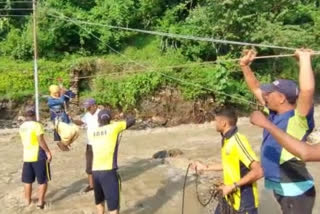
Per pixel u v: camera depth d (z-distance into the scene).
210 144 14.62
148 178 10.27
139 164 11.68
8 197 9.00
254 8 18.30
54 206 8.47
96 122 8.49
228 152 4.92
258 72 19.44
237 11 17.75
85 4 20.86
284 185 4.06
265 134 4.27
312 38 19.02
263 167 4.23
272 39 18.14
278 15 18.72
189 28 19.48
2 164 11.98
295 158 4.03
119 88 17.80
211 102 18.25
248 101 17.84
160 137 16.02
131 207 8.39
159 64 18.72
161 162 11.83
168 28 19.98
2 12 20.45
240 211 4.90
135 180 10.13
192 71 18.33
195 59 19.27
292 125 3.93
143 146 14.48
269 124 2.90
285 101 4.07
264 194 8.84
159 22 20.48
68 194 9.18
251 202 4.91
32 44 18.72
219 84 18.11
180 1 21.56
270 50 19.34
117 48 20.27
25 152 8.27
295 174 4.04
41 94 17.39
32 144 8.23
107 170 6.97
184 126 17.83
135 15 20.66
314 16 21.19
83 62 18.23
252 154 4.82
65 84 17.97
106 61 18.50
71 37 19.94
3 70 17.67
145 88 17.78
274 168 4.11
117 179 7.07
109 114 7.18
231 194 4.95
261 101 5.00
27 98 17.38
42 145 8.16
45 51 19.36
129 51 20.08
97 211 7.52
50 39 19.12
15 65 18.05
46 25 19.11
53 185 9.80
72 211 8.17
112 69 18.45
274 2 18.69
